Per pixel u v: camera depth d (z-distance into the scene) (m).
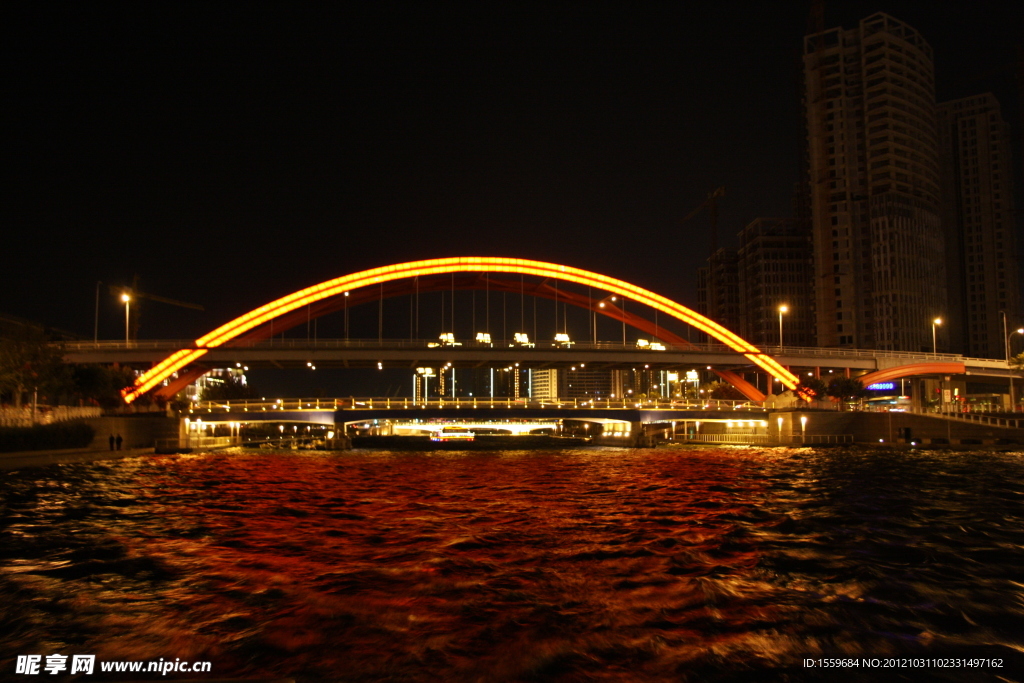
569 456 83.50
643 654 13.57
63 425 66.00
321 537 25.59
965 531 26.52
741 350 116.88
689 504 34.97
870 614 15.95
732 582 18.72
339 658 13.38
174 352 100.44
